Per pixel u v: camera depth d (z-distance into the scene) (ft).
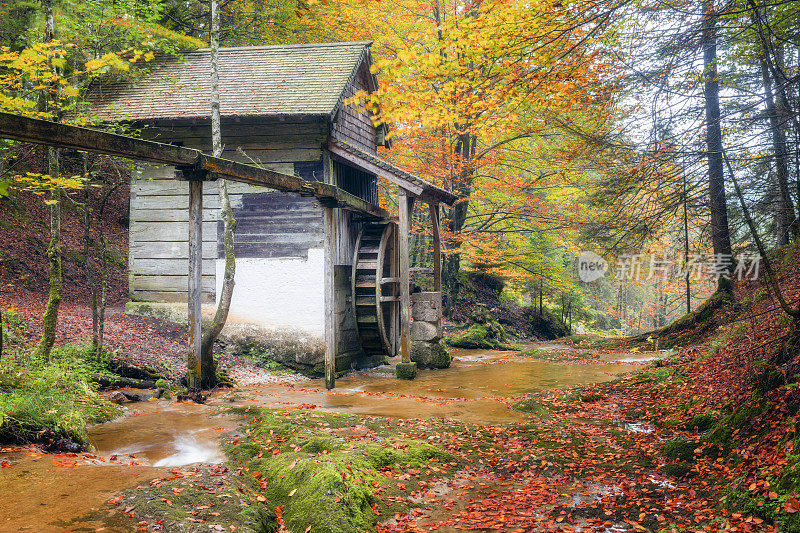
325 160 41.96
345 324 44.06
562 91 25.38
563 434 23.53
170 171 44.62
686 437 21.97
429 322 45.78
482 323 67.97
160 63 48.29
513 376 40.75
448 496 17.28
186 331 41.98
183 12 68.80
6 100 22.21
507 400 30.81
